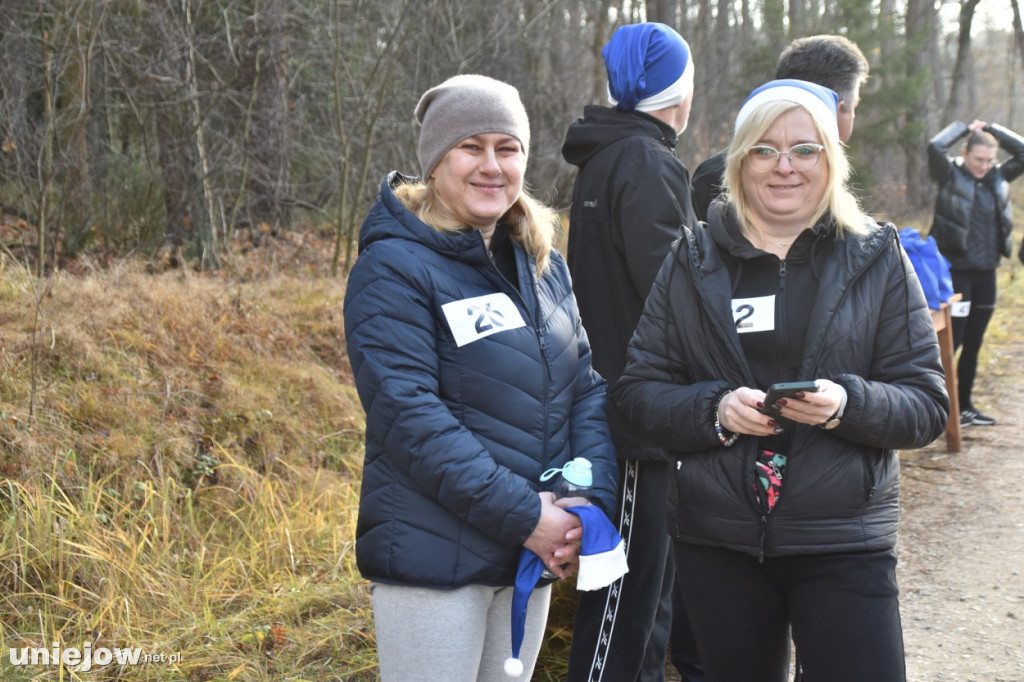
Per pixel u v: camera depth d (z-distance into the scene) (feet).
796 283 6.96
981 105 114.32
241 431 15.67
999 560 13.53
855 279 6.79
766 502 6.77
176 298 19.12
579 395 7.66
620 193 8.78
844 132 10.05
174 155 27.07
